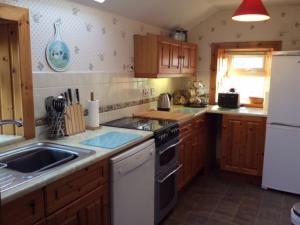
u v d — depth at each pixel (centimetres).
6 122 178
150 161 228
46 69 213
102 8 259
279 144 320
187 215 278
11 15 181
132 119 296
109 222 191
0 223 119
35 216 135
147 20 326
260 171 354
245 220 269
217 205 298
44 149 192
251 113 349
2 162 167
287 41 365
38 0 202
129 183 202
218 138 420
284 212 284
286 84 305
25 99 197
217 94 418
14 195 120
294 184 319
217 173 390
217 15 400
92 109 244
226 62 423
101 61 269
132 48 312
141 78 333
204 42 414
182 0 308
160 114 320
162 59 312
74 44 237
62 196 150
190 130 323
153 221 243
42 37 208
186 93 418
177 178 293
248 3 219
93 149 186
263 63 399
